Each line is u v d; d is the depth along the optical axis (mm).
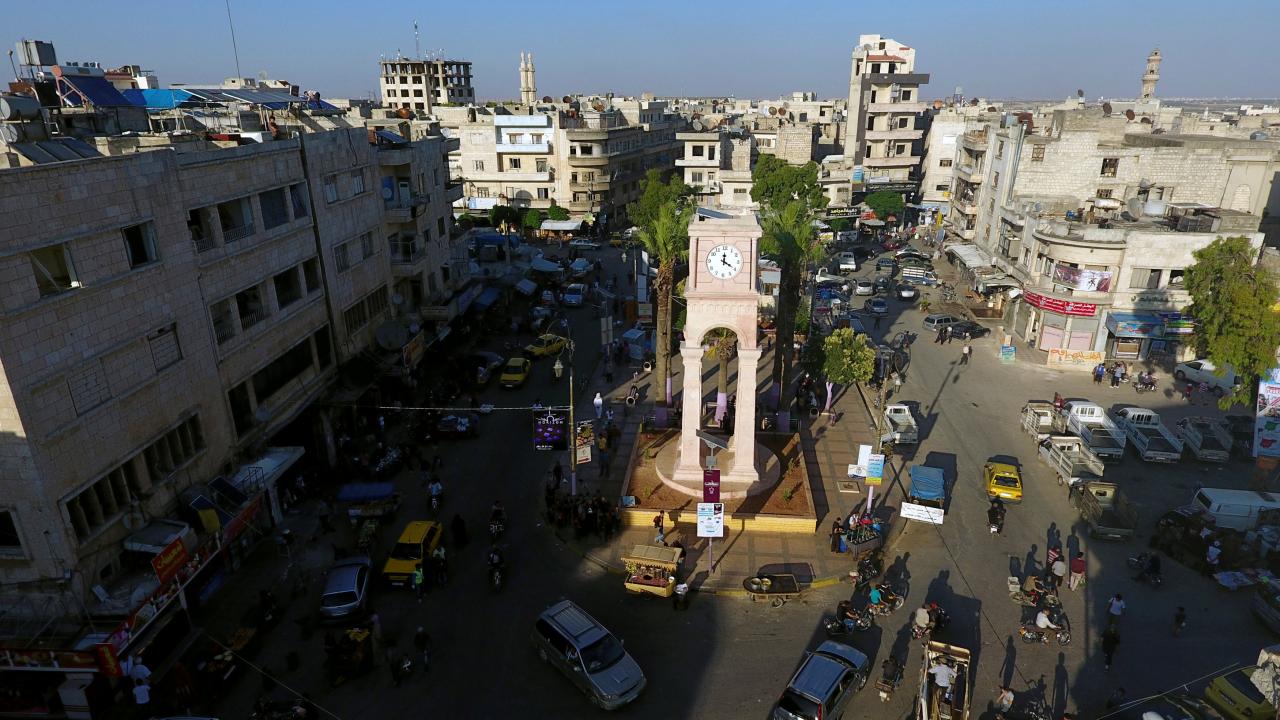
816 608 30188
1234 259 44938
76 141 28422
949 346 62125
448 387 49625
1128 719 24281
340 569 30484
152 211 28000
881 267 86438
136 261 27875
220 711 24828
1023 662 27062
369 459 40906
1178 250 53469
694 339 35906
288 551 33094
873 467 34062
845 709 24938
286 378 38625
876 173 111000
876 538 33875
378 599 30719
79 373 24781
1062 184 70000
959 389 53094
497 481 40125
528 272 80438
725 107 183250
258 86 63812
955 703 23641
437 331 54000
